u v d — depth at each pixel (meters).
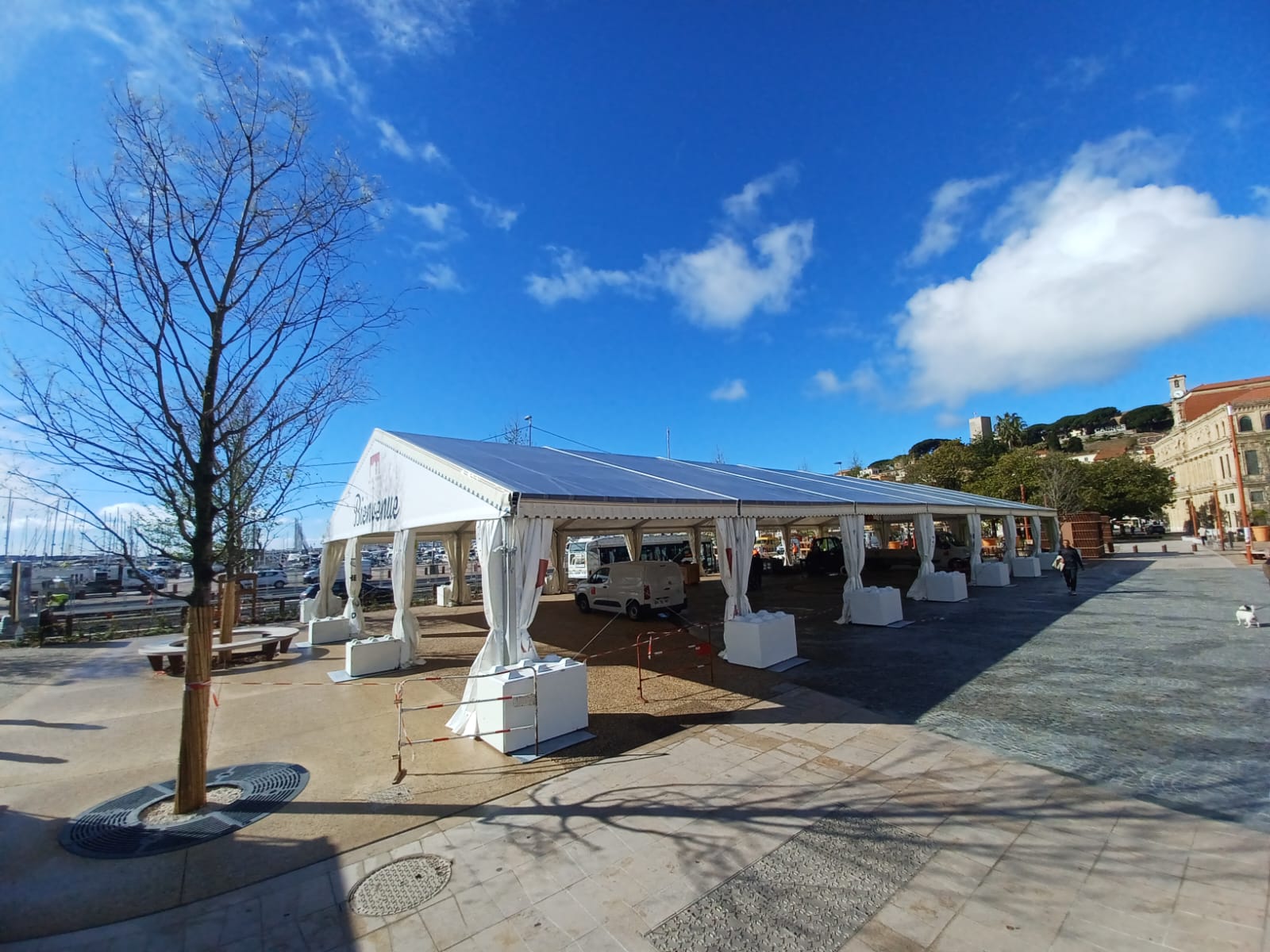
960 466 48.50
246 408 8.15
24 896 3.87
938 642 10.98
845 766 5.55
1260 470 52.38
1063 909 3.34
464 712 7.18
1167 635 10.64
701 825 4.52
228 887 3.93
